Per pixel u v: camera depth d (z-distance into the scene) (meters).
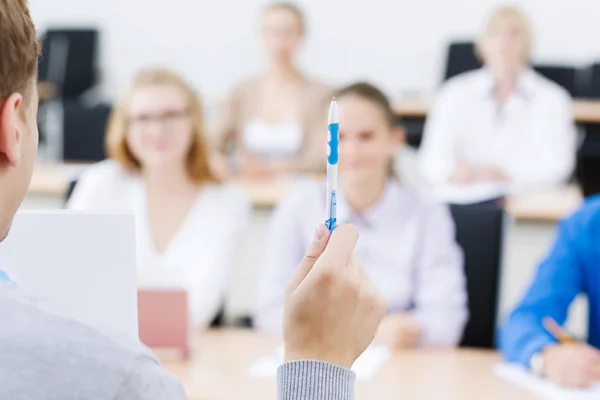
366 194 1.98
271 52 4.12
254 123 4.08
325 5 6.13
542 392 1.40
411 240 1.96
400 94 6.02
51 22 6.69
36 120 0.62
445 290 1.90
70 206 2.17
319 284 0.70
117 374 0.51
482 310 2.00
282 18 4.09
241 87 4.22
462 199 3.16
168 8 6.43
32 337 0.51
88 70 6.43
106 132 3.82
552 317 1.67
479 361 1.61
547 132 3.82
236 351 1.63
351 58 6.16
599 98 5.24
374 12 6.07
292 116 4.06
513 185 3.46
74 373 0.50
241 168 3.61
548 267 1.73
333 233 0.74
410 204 2.00
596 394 1.38
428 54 6.04
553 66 5.07
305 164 3.75
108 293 0.98
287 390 0.68
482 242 2.02
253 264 3.24
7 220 0.62
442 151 3.90
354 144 1.93
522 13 3.88
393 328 1.72
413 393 1.38
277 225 2.07
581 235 1.72
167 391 0.53
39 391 0.49
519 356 1.55
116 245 0.97
